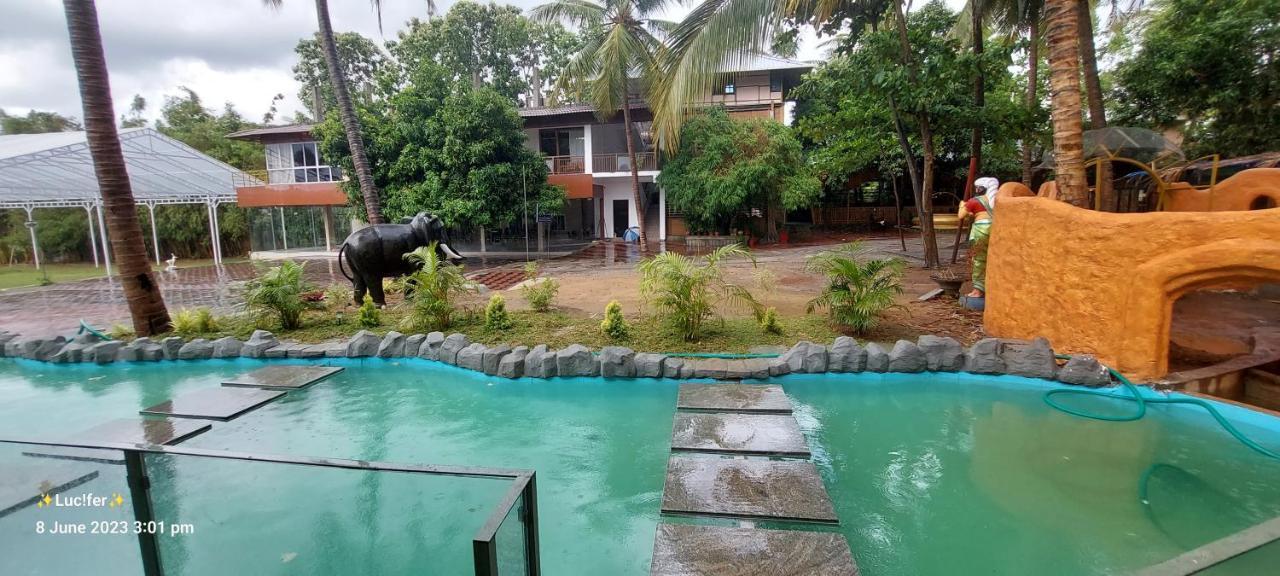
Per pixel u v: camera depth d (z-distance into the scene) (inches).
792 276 417.4
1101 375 182.1
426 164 597.0
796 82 837.2
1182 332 224.2
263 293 263.7
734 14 296.2
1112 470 136.9
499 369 217.6
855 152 478.6
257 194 740.7
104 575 90.7
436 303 257.3
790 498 117.0
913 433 161.2
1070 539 109.9
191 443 160.2
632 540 113.4
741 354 221.1
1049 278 202.4
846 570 93.5
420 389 207.8
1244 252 156.0
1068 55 203.6
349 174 627.2
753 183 640.4
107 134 256.1
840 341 211.9
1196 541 108.5
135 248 266.1
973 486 130.7
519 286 408.5
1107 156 271.3
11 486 90.3
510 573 72.2
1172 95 430.6
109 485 89.1
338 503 96.3
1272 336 216.1
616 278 434.3
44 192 651.5
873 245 634.2
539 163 657.6
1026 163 481.4
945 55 328.8
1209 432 155.4
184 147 680.4
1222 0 406.3
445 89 631.2
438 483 87.4
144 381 222.2
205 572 95.5
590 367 213.6
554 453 153.7
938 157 730.8
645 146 946.7
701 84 308.5
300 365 234.2
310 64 977.5
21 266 810.8
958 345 206.4
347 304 319.3
